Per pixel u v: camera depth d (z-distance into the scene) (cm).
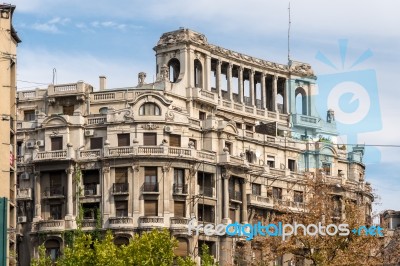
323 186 11088
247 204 13838
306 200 12638
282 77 16025
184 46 14225
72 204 13000
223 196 13362
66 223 12888
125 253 10556
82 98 13712
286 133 15362
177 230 12700
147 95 13188
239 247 12638
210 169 13375
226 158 13400
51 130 13362
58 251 12862
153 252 10581
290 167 14950
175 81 14650
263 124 15050
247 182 13912
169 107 13238
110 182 12938
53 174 13225
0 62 9669
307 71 16238
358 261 10281
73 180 13062
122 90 13675
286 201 13075
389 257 10981
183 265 10800
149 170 12888
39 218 13112
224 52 15038
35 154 13188
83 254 10388
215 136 13675
